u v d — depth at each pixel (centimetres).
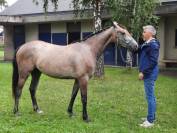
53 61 728
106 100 970
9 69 1853
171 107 886
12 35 2769
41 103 919
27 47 756
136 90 1144
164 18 1978
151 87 679
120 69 1903
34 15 2439
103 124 706
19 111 813
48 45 755
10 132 642
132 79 1431
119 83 1306
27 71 756
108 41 738
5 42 2748
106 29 739
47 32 2562
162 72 1720
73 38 2383
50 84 1280
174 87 1218
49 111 823
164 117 779
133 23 1301
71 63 718
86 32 2283
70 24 2395
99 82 1327
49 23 2541
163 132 658
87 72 721
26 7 2653
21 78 762
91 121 729
